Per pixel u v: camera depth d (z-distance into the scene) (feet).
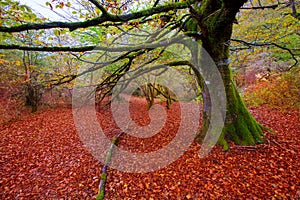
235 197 10.01
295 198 9.36
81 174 14.38
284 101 25.16
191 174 12.45
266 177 11.07
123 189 11.98
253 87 34.04
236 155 13.42
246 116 15.11
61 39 18.95
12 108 35.42
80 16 11.09
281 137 15.64
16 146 21.20
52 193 12.49
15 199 12.11
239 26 22.12
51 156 18.20
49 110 39.47
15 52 30.19
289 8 20.22
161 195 11.09
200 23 11.21
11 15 8.35
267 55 25.77
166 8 8.84
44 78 24.67
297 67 24.50
